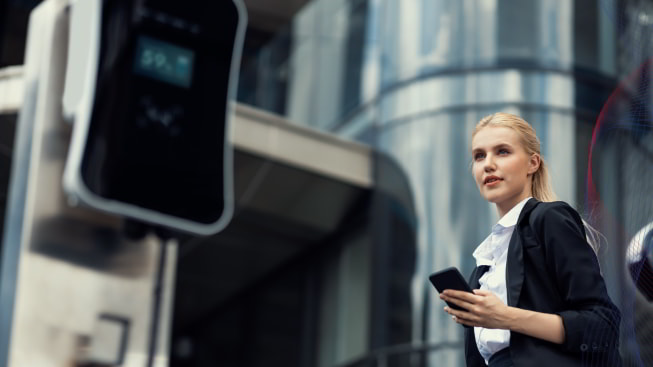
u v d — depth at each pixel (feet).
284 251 46.65
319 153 42.04
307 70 44.24
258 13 43.78
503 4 41.63
